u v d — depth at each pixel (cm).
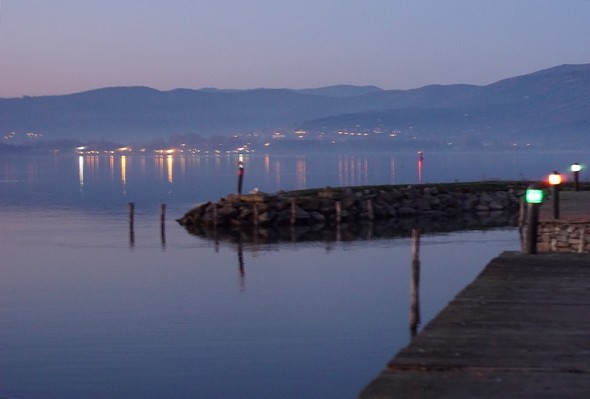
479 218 4166
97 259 3023
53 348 1656
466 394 633
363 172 12288
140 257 3045
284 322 1858
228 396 1353
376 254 2977
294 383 1411
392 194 4288
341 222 4028
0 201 6688
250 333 1753
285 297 2166
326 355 1575
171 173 13438
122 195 7469
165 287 2372
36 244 3534
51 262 2966
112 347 1655
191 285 2395
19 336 1758
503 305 964
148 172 14088
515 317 898
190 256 3030
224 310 2008
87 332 1791
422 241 3319
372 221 4069
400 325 1812
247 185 9006
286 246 3238
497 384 659
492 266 1253
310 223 3991
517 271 1207
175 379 1444
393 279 2430
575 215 2003
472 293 1041
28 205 6172
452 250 3055
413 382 664
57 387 1412
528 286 1087
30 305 2119
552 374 686
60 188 8925
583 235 1888
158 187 8919
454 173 11162
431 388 648
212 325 1842
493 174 10350
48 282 2505
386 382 665
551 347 770
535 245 1387
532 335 817
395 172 12069
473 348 766
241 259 2916
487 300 995
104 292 2311
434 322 876
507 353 748
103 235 3850
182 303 2114
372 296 2166
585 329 843
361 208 4131
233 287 2344
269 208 3978
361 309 1991
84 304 2127
